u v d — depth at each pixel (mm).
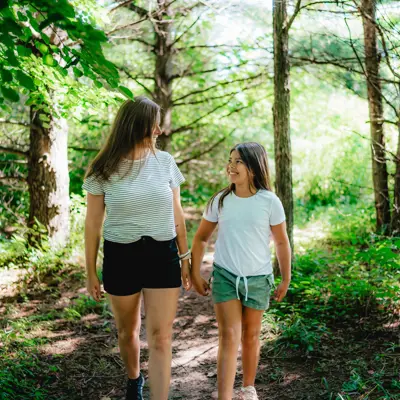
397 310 4203
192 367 3674
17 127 8086
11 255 5855
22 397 3156
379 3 5406
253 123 9977
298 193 10016
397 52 5492
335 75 7211
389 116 7633
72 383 3453
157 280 2703
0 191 8234
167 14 7695
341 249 5871
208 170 10828
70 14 2275
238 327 2826
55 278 5520
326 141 10703
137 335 2951
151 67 9242
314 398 3104
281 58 4891
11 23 2230
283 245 2961
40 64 3633
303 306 4516
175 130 8734
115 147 2703
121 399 3264
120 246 2693
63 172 6262
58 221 6223
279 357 3686
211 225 3049
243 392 2910
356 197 9141
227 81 8367
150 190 2686
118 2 6449
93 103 4586
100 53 2367
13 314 4699
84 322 4535
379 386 3092
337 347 3742
